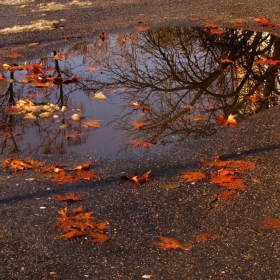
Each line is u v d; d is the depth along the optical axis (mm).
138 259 2742
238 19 5602
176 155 3436
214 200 3061
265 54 4773
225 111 3945
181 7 6227
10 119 3852
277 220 2926
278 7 6043
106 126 3773
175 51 4922
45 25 5473
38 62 4637
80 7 6363
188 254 2762
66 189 3152
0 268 2703
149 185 3178
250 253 2758
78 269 2699
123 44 5016
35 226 2912
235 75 4453
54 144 3566
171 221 2939
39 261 2734
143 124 3777
